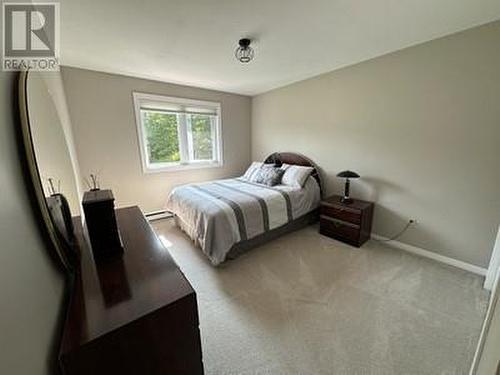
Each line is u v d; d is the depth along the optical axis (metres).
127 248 1.32
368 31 1.99
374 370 1.29
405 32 2.02
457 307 1.75
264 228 2.66
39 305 0.73
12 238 0.65
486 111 1.97
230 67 2.86
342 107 3.04
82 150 3.00
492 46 1.88
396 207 2.67
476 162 2.08
